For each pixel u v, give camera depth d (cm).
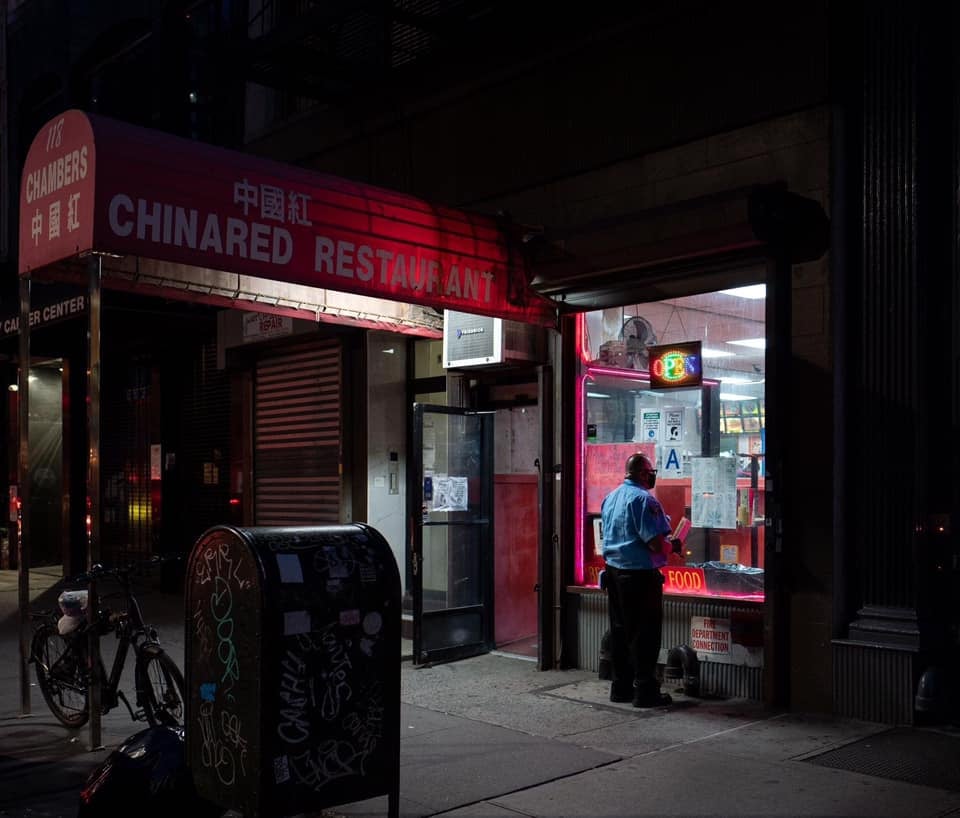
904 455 628
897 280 634
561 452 831
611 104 783
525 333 830
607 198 787
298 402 1094
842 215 655
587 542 833
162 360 1388
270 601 414
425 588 882
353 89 988
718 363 748
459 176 904
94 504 611
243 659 420
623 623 705
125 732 647
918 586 619
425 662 850
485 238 774
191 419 1365
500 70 861
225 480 1299
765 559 677
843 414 653
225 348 1154
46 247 634
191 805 445
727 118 712
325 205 677
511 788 518
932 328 634
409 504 1014
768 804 486
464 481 911
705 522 751
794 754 568
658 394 789
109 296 1155
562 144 817
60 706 664
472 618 901
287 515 1104
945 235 639
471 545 915
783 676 671
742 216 678
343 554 443
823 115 666
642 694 686
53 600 1309
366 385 994
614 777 534
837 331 655
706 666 727
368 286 695
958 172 635
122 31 1408
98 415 609
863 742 586
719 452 748
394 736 448
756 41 698
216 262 621
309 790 420
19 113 1636
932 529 627
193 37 1277
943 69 644
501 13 834
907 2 637
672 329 782
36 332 1387
